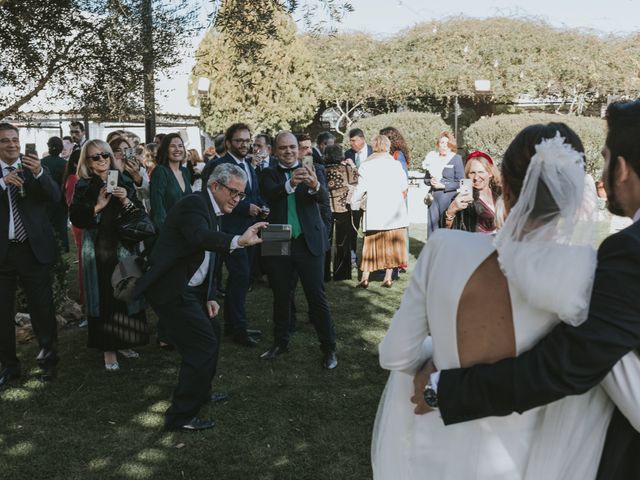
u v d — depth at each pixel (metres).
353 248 8.29
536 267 1.26
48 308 4.32
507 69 18.78
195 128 18.34
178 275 3.49
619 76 18.59
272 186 4.60
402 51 19.44
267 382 4.32
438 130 17.41
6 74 5.89
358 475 3.11
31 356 4.87
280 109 16.25
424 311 1.51
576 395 1.28
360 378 4.40
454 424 1.43
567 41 18.62
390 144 7.07
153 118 7.87
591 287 1.23
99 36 5.88
